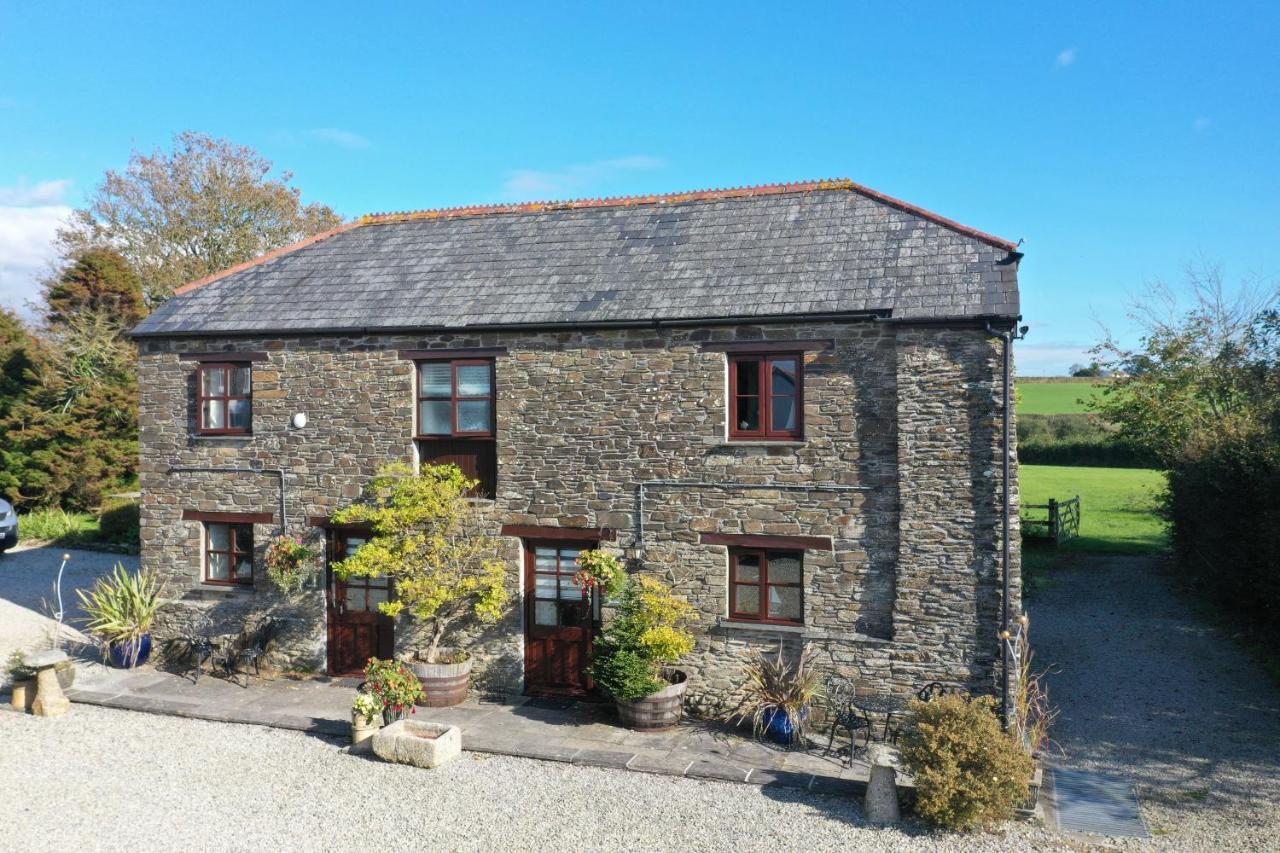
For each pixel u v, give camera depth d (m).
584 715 13.09
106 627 15.23
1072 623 18.22
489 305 14.09
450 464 14.27
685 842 9.28
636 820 9.77
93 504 29.97
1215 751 11.80
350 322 14.48
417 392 14.44
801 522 12.44
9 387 31.92
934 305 11.82
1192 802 10.28
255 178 40.12
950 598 11.69
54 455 29.23
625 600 12.80
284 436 14.97
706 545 12.88
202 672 15.13
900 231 13.56
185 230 38.50
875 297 12.21
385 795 10.44
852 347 12.20
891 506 12.05
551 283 14.32
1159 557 24.55
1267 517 15.30
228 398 15.45
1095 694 14.05
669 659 12.36
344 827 9.63
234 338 15.17
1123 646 16.61
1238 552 16.70
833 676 12.26
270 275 16.44
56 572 22.59
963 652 11.66
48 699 13.16
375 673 12.24
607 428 13.31
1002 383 11.38
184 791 10.54
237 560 15.61
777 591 12.77
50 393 30.31
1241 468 16.86
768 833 9.47
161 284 37.16
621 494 13.26
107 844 9.22
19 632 17.53
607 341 13.27
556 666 13.99
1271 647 15.99
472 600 13.95
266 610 15.17
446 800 10.30
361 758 11.58
